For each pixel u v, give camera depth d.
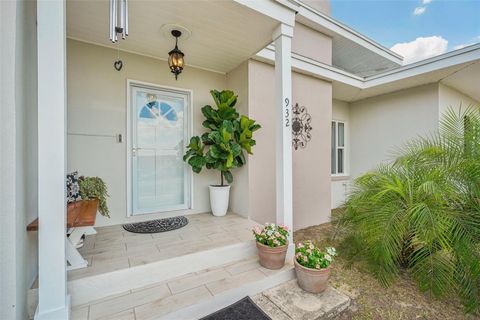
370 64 6.67
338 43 5.52
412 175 2.56
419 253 2.20
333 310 1.85
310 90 4.20
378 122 5.34
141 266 1.92
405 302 2.07
